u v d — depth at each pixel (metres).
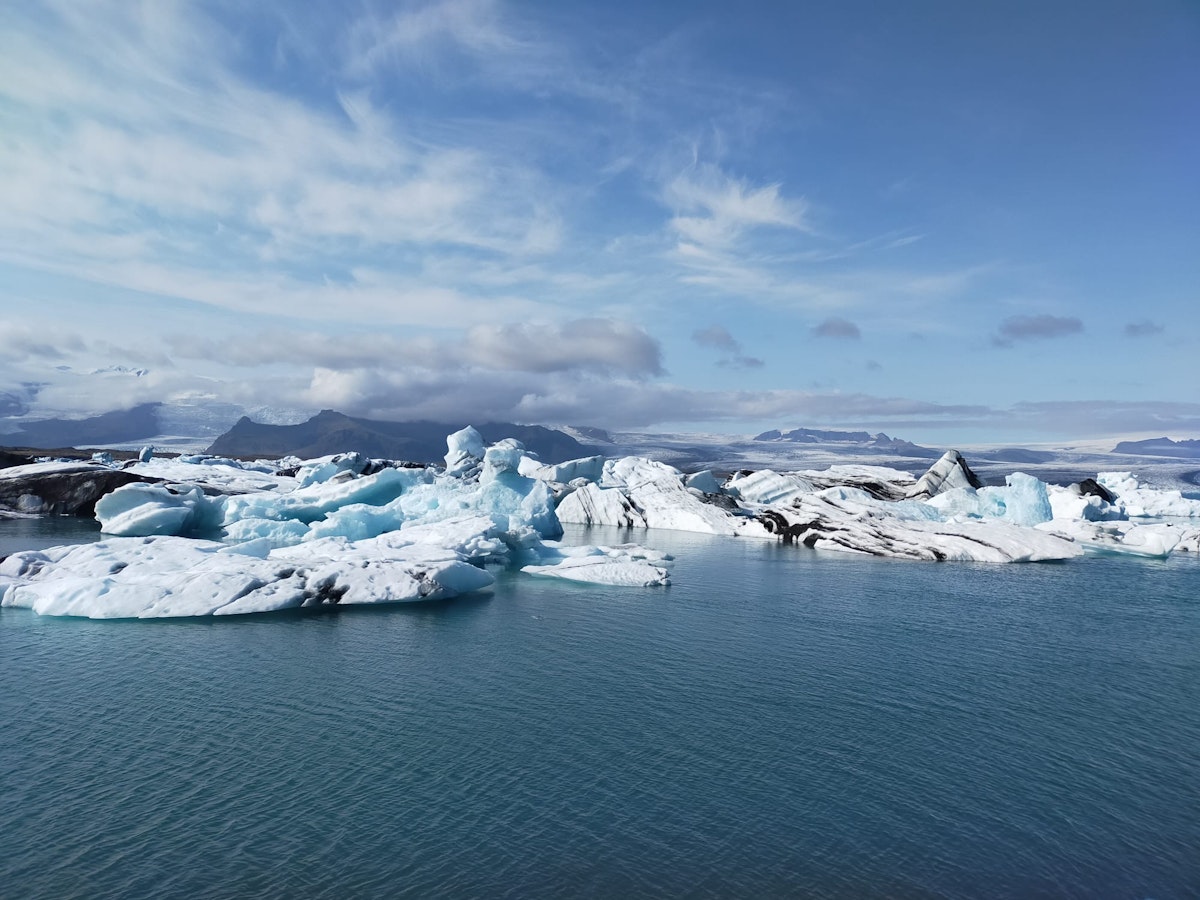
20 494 50.19
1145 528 46.84
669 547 44.16
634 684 16.73
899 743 13.73
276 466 78.88
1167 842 10.48
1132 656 20.14
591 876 9.27
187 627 20.66
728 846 10.05
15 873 9.12
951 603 27.00
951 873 9.58
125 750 12.70
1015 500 51.00
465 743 13.25
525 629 21.48
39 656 17.75
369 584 24.16
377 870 9.29
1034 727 14.71
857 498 54.59
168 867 9.29
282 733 13.55
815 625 22.91
